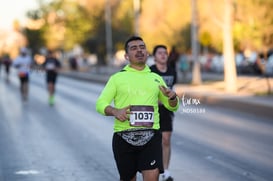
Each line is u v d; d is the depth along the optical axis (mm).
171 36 119125
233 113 41438
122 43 147250
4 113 44094
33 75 123625
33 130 33562
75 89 75500
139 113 13141
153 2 123562
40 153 25453
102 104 13148
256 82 69062
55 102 53969
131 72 13453
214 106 46844
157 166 13195
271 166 21500
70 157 24281
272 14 59094
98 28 146500
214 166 21688
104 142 28453
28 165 22672
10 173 21125
